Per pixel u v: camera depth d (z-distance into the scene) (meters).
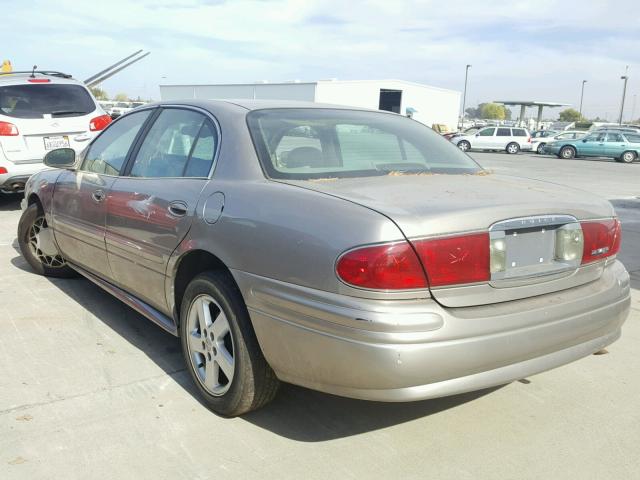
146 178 3.60
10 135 8.05
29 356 3.67
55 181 4.73
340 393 2.46
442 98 54.19
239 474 2.57
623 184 16.94
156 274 3.37
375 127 3.60
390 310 2.28
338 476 2.57
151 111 3.94
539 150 33.66
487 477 2.60
